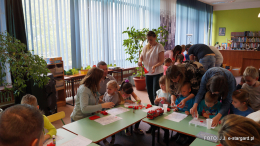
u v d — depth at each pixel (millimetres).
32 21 3900
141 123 3391
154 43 3316
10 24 3508
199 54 3922
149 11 6766
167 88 2436
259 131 829
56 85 3996
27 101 1843
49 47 4234
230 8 10727
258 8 9930
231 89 2006
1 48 2523
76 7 4617
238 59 8164
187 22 8711
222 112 1943
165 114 2309
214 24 11391
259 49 8023
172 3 7730
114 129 1870
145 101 4633
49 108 3459
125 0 5883
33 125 638
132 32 5145
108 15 5438
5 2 3420
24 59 2580
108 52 5504
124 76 6191
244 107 2033
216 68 2143
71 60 4703
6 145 613
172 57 4762
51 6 4188
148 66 3410
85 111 2031
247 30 10406
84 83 2148
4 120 616
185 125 1983
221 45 10625
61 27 4410
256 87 2438
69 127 1904
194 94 2301
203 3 9938
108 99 2654
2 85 3584
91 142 1612
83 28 4852
